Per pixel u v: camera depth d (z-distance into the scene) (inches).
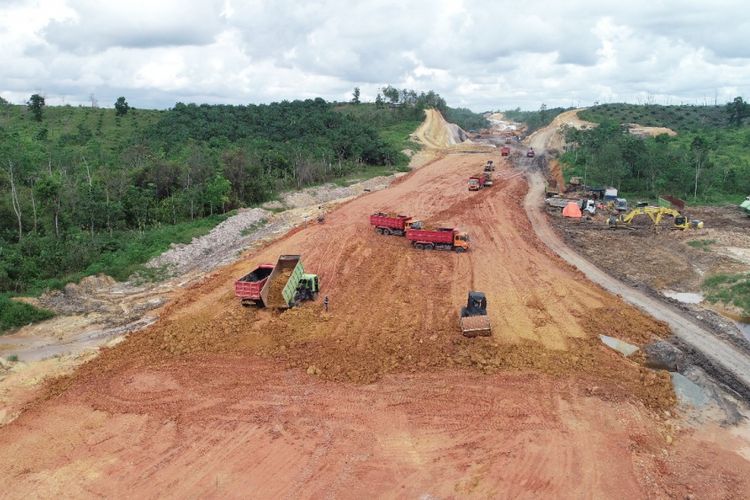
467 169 3683.6
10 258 1481.3
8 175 1967.3
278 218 2343.8
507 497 724.7
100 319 1309.1
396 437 852.0
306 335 1182.9
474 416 905.5
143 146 3014.3
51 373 1054.4
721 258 1696.6
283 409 927.0
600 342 1166.3
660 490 741.9
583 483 750.5
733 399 977.5
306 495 727.7
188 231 1940.2
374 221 2038.6
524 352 1111.0
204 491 737.0
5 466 791.1
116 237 1813.5
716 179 2891.2
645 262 1754.4
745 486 758.5
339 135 3959.2
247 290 1290.6
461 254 1800.0
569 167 3378.4
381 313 1305.4
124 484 751.7
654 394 975.0
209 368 1063.6
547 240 2015.3
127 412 922.7
